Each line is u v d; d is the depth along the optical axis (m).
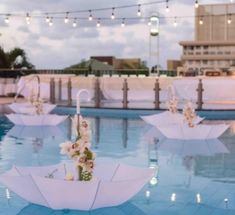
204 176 6.02
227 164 6.81
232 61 33.19
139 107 15.64
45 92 18.92
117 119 13.35
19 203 4.73
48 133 10.00
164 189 5.35
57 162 6.93
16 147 8.26
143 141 8.96
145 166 6.67
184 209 4.63
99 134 10.02
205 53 33.56
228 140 9.03
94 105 16.28
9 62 28.77
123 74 23.97
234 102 17.61
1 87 21.61
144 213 4.48
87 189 4.23
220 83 17.84
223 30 33.41
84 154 4.32
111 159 7.19
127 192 4.41
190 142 8.78
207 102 17.62
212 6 33.31
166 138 9.28
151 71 23.02
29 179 4.36
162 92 18.03
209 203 4.84
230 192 5.25
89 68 24.28
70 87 16.38
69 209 4.43
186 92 17.64
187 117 9.05
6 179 4.52
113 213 4.41
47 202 4.39
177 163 6.89
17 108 12.70
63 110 15.69
